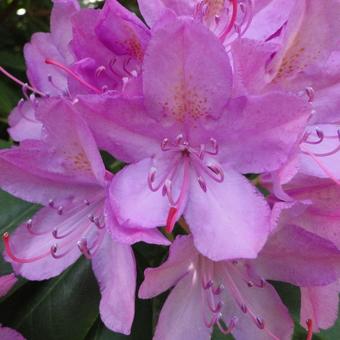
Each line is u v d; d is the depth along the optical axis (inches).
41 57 6.9
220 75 4.9
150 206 5.0
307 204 4.8
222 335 6.3
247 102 5.0
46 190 5.7
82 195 5.7
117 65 5.8
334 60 5.6
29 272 5.6
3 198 7.0
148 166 5.3
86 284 6.5
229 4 5.9
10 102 8.9
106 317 5.0
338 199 5.4
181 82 5.0
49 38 6.9
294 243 5.2
